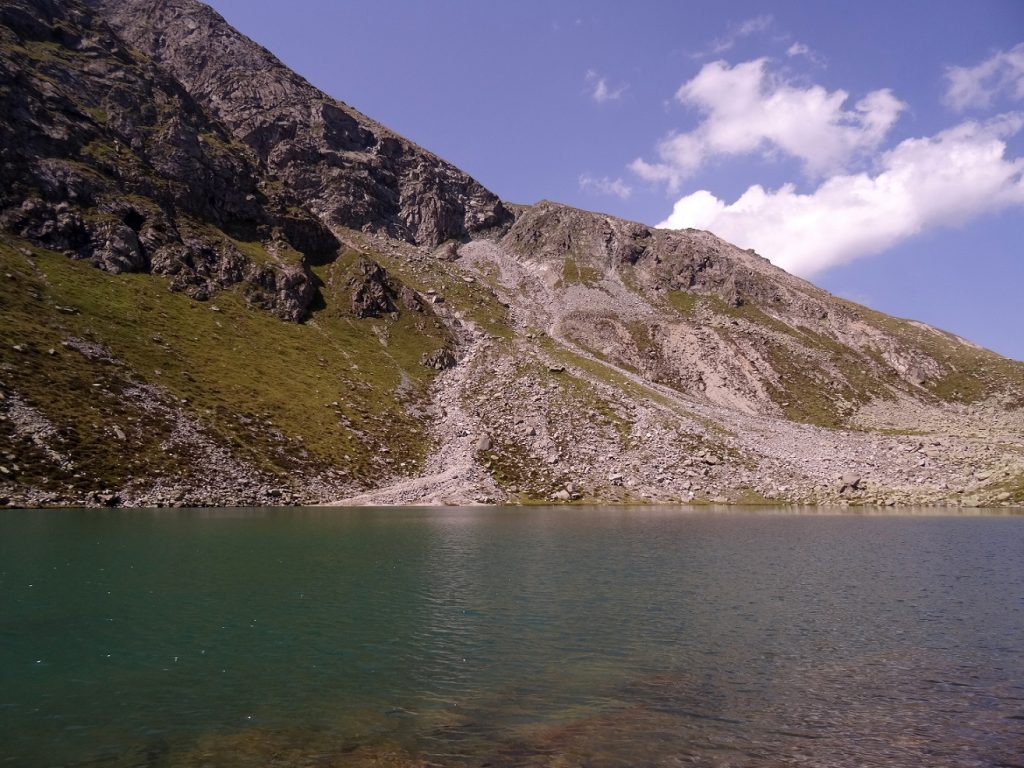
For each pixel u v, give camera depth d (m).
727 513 97.12
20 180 123.25
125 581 38.22
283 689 23.00
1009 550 57.91
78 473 75.56
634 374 179.62
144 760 17.62
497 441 122.56
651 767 17.66
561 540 61.75
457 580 41.69
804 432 148.12
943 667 26.19
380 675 24.58
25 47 149.62
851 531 73.19
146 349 105.94
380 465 108.69
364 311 162.75
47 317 98.69
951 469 130.25
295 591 37.41
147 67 178.75
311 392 120.56
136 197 143.12
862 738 19.70
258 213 172.00
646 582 42.09
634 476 117.38
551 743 19.08
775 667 26.02
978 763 18.17
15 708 21.00
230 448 94.00
